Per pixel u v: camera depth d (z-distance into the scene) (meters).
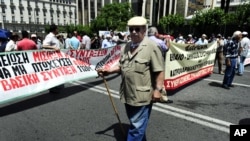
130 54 2.43
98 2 76.44
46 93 5.48
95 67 6.34
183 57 5.92
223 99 5.22
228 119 4.05
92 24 55.81
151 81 2.48
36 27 109.06
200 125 3.79
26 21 105.81
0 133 3.42
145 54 2.35
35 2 107.69
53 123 3.79
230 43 6.01
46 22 114.06
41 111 4.32
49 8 114.12
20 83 4.29
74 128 3.62
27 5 105.00
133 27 2.33
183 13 70.62
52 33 5.29
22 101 4.88
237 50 6.02
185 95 5.49
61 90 5.80
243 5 23.66
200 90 5.98
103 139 3.28
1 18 96.81
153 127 3.68
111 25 51.28
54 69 5.04
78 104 4.73
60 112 4.27
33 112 4.26
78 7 76.38
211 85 6.57
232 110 4.50
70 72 5.43
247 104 4.90
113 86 6.28
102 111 4.35
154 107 4.59
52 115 4.13
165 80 5.33
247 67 10.59
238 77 8.02
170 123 3.84
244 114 4.30
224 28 22.02
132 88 2.44
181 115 4.19
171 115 4.19
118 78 7.37
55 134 3.42
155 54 2.38
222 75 8.28
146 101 2.45
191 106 4.69
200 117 4.11
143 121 2.53
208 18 22.97
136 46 2.41
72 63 5.59
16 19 102.12
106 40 10.66
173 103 4.86
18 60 4.37
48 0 112.75
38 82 4.60
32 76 4.54
